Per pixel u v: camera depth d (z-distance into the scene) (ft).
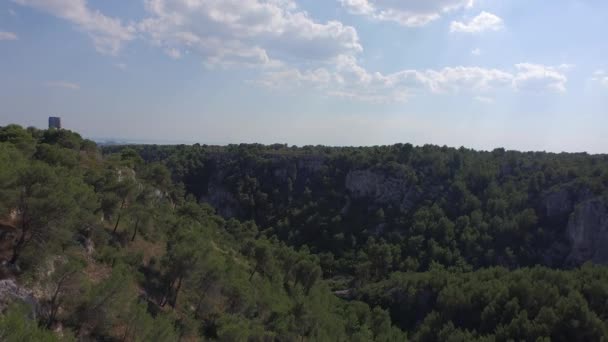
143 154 520.42
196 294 114.83
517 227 311.88
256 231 317.22
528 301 174.09
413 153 426.92
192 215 214.07
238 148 515.91
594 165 348.38
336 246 355.56
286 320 124.98
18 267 66.69
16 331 46.83
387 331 182.39
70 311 68.13
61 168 108.58
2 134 152.05
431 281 231.50
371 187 407.03
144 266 112.27
